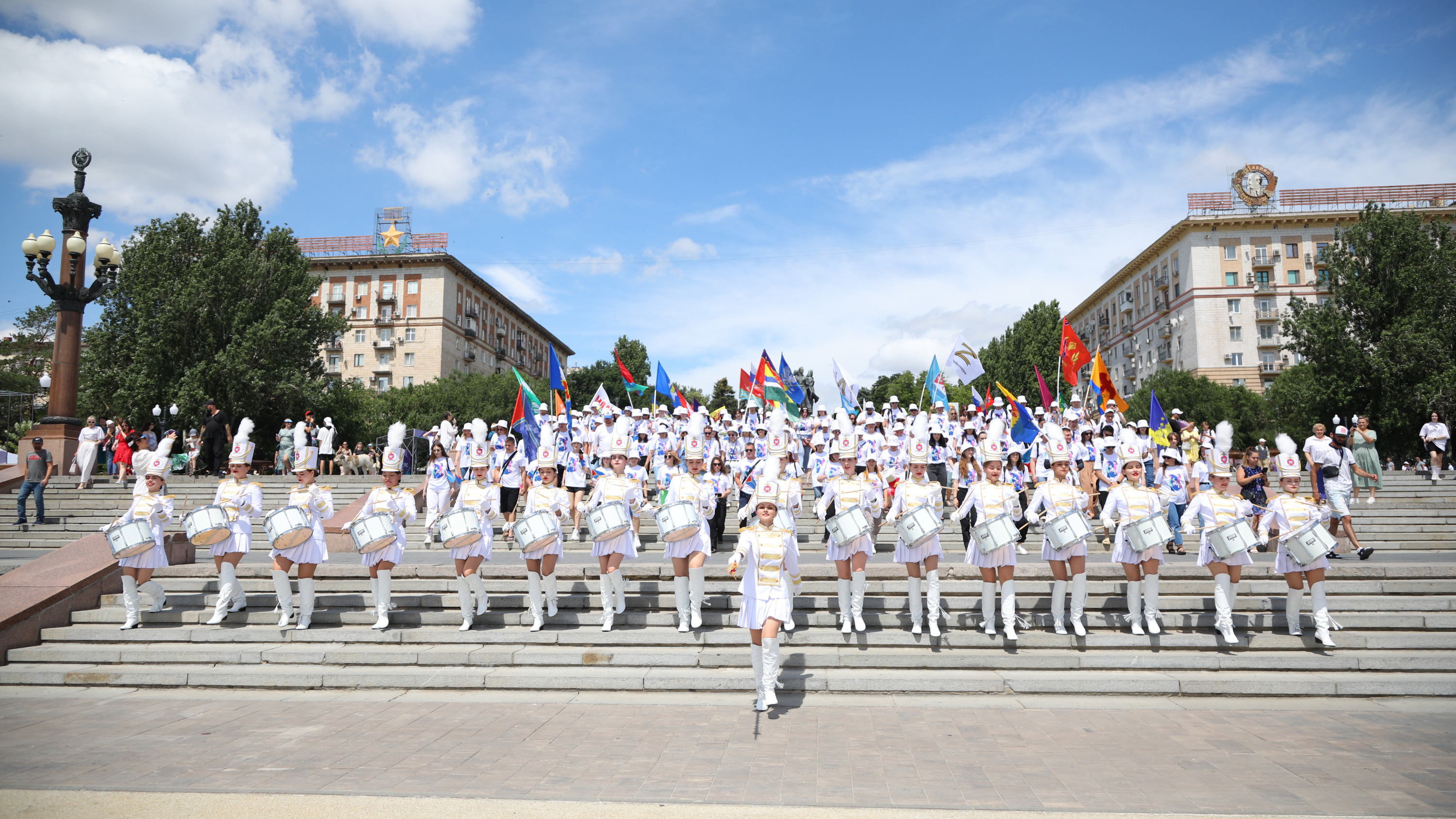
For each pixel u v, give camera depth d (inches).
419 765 247.3
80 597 421.7
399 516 414.3
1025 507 593.6
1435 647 358.9
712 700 330.6
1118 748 262.8
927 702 324.2
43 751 264.8
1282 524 370.9
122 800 217.8
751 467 601.3
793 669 357.4
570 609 417.4
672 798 218.2
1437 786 224.8
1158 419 664.4
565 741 273.7
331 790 225.1
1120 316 3026.6
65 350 857.5
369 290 2751.0
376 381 2706.7
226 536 396.2
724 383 2923.2
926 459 386.3
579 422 779.4
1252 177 2498.8
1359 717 298.7
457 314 2854.3
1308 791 220.5
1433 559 500.4
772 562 308.3
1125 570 383.2
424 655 370.3
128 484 798.5
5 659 381.7
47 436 836.0
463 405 2381.9
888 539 630.5
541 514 395.9
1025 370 2337.6
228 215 1752.0
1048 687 333.1
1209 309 2431.1
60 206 857.5
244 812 209.0
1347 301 1611.7
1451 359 1472.7
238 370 1525.6
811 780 232.2
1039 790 222.4
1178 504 543.2
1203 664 349.7
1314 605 360.2
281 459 964.6
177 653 379.9
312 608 406.6
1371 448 707.4
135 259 1630.2
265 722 300.2
